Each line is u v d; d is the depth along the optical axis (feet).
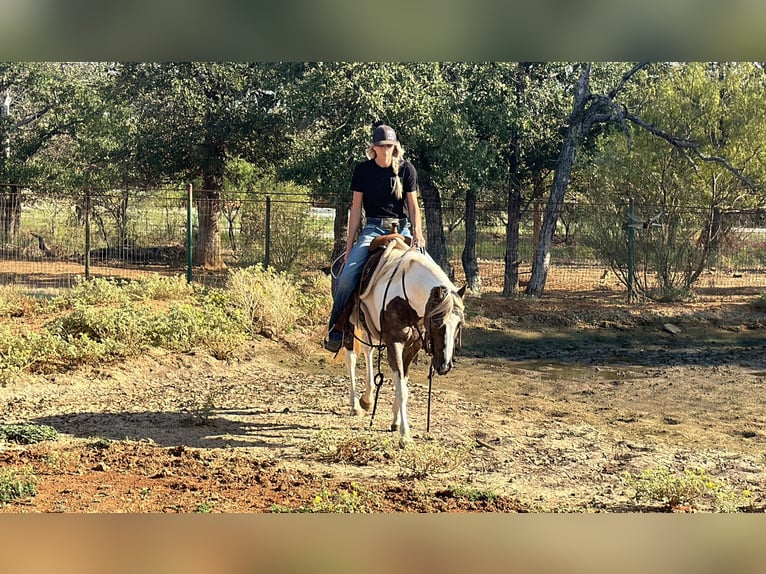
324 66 69.15
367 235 29.19
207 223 91.45
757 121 71.10
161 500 20.03
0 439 26.30
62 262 85.46
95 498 19.93
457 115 68.74
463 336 53.42
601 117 71.31
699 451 28.96
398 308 26.78
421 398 36.58
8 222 84.12
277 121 92.68
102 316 41.16
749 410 35.58
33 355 36.58
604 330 57.00
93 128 100.58
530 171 84.17
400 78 69.56
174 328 42.75
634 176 72.18
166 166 95.25
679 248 68.23
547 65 79.25
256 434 29.48
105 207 91.61
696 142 68.49
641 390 39.86
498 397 37.65
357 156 68.13
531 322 57.36
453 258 94.22
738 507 21.95
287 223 75.20
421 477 24.61
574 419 33.55
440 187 71.67
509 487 24.11
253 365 42.27
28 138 103.65
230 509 19.40
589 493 23.85
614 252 67.92
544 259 71.26
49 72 100.27
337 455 26.30
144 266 87.30
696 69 71.97
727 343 54.29
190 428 29.99
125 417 31.27
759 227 72.64
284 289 51.19
